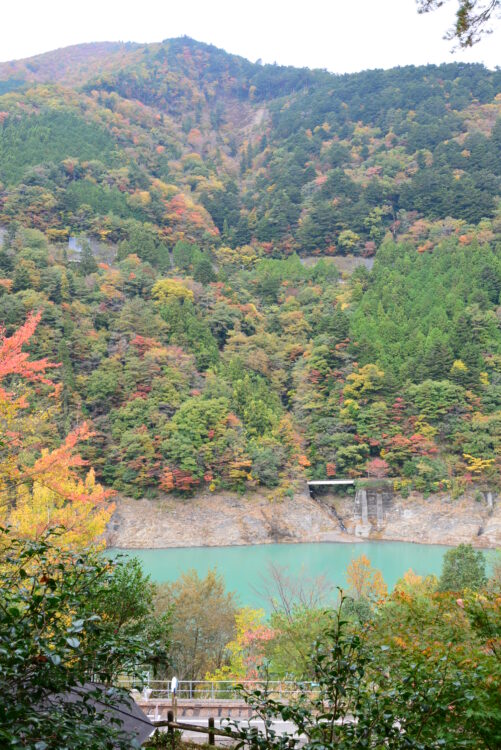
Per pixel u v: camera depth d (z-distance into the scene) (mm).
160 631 14414
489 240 140125
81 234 138625
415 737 7371
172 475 81875
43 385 82500
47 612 5934
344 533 82438
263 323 120188
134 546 75375
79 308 102500
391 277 127812
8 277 103438
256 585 53344
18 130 169750
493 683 7828
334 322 108250
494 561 38031
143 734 9469
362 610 25750
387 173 184875
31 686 5578
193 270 132125
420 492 85812
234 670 28188
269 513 82062
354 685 7422
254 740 7219
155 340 100375
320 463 91688
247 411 92125
